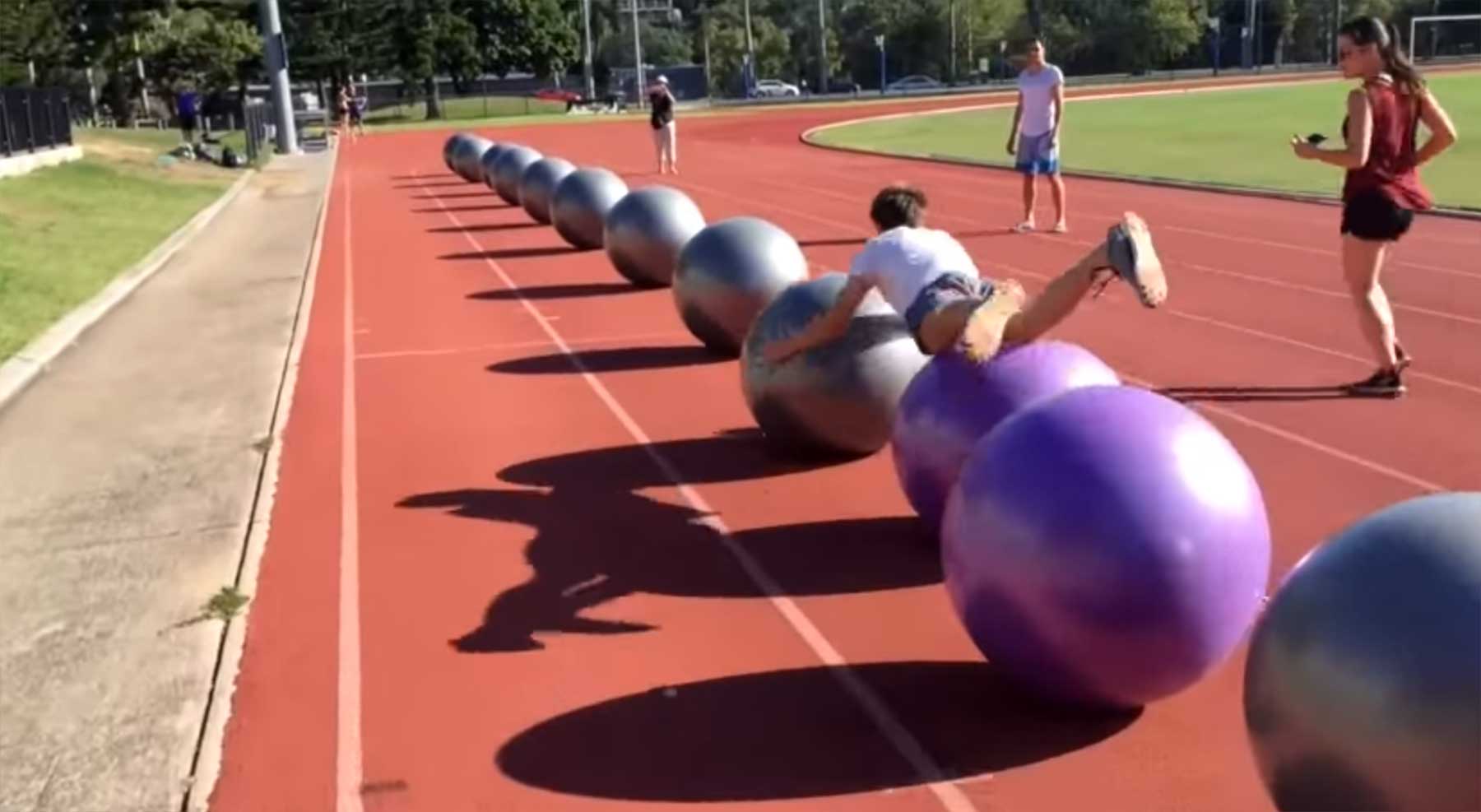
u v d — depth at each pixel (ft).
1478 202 60.03
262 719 18.04
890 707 17.40
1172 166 83.46
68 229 67.51
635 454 28.78
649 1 382.42
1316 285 43.47
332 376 38.01
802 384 26.12
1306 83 193.47
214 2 223.30
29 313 47.03
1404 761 11.27
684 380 35.12
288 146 150.30
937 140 119.85
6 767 17.26
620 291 49.65
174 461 30.55
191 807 16.07
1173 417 15.96
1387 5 294.25
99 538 25.67
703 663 18.86
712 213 72.54
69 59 204.03
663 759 16.44
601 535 24.06
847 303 23.90
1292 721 12.01
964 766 15.98
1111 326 38.68
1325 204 61.62
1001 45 321.73
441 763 16.66
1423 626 11.34
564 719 17.53
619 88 288.10
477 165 101.86
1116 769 15.78
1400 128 28.94
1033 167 57.36
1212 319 39.01
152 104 230.07
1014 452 15.87
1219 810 14.93
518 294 50.21
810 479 26.43
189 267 63.00
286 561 23.67
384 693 18.52
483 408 33.42
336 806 15.88
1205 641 15.38
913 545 22.72
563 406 33.14
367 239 69.92
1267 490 24.75
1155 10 303.27
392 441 30.91
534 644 19.74
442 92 292.61
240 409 34.99
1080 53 310.04
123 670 19.79
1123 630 15.15
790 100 244.22
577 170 62.59
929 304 21.76
